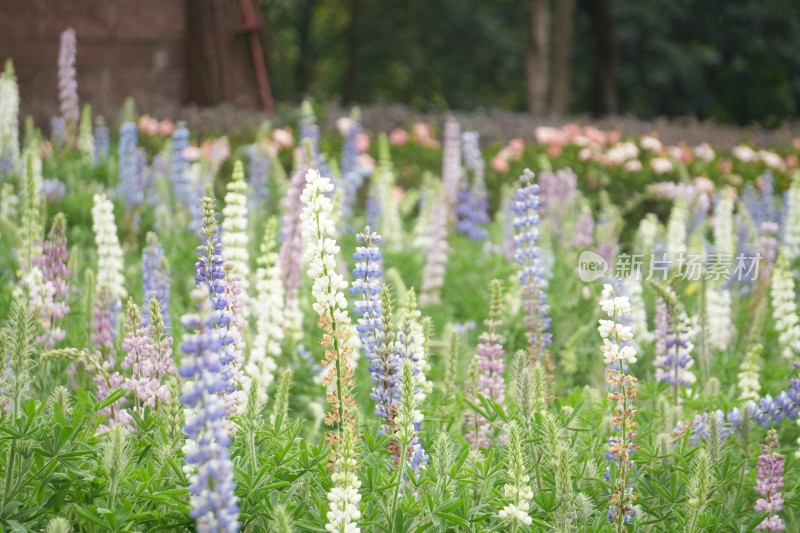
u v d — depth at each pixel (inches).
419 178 597.6
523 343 273.9
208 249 161.8
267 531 140.9
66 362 208.8
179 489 137.6
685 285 288.7
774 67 1722.4
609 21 1449.3
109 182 419.5
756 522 167.9
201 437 117.3
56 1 722.8
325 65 1919.3
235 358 178.7
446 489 148.3
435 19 1696.6
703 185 528.4
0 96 395.2
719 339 277.7
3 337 143.9
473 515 147.3
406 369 144.6
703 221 422.0
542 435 161.5
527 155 609.9
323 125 654.5
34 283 219.6
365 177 556.7
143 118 580.7
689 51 1642.5
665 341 218.8
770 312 317.1
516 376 169.9
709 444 166.4
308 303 294.5
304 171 288.7
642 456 171.8
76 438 153.2
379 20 1738.4
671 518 163.5
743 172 616.1
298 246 257.8
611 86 1465.3
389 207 409.4
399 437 146.5
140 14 743.7
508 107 1814.7
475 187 487.2
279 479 149.8
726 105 1784.0
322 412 230.7
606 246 344.8
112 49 737.0
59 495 142.7
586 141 601.9
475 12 1675.7
